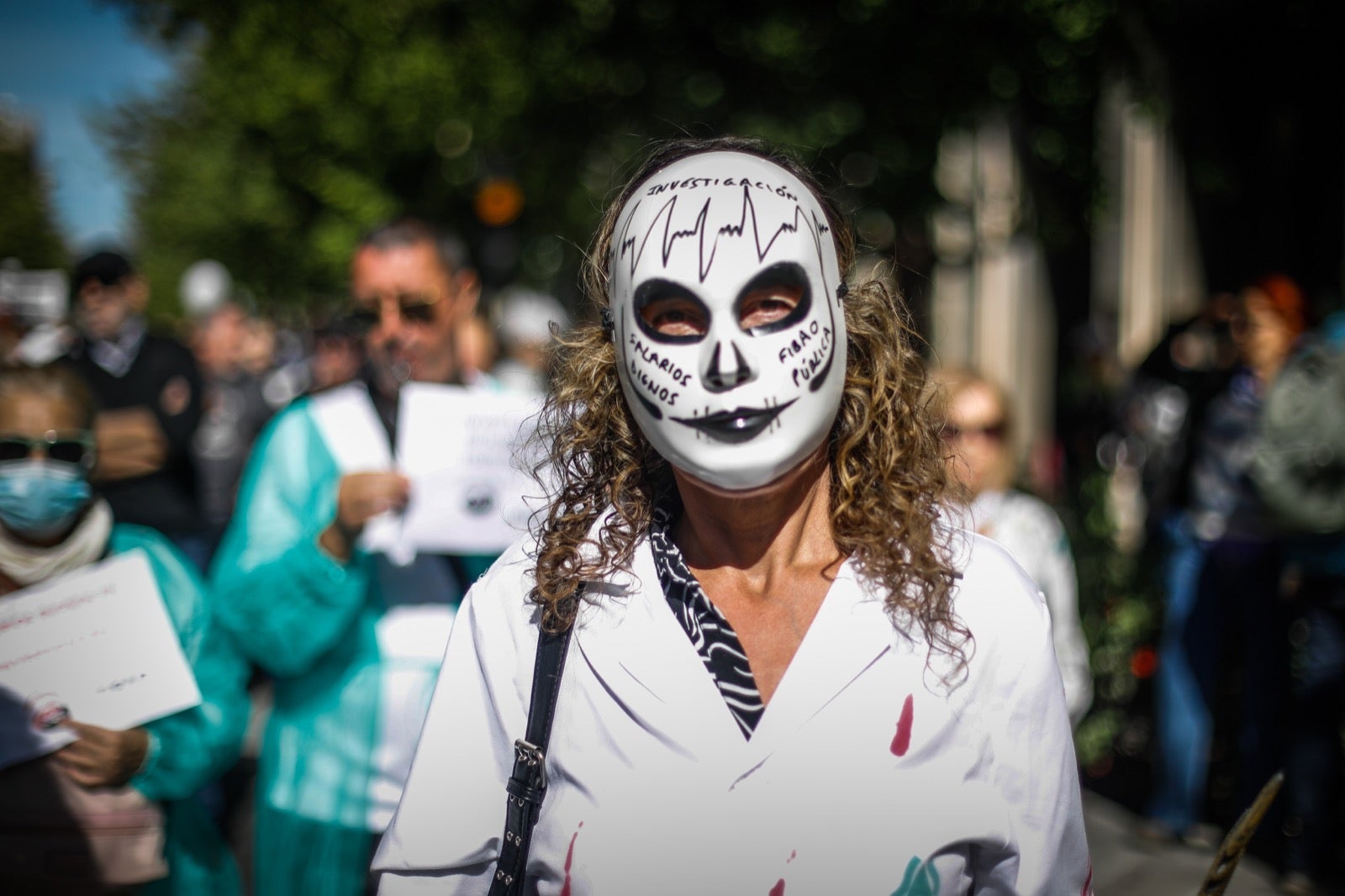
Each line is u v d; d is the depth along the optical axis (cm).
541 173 962
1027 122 768
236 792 495
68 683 247
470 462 277
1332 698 413
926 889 136
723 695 142
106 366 534
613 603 148
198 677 262
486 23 907
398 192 1109
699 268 146
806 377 146
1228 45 770
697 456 146
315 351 955
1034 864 140
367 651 268
